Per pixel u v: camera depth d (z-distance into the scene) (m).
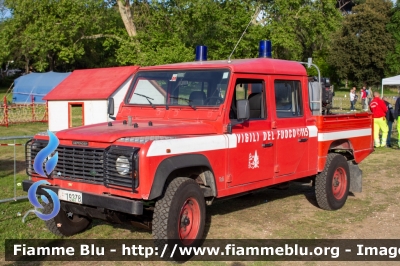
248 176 6.14
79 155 5.30
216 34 23.80
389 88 57.22
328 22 25.70
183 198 5.27
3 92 49.84
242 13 23.11
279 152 6.63
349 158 8.52
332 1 25.19
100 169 5.12
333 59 56.62
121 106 6.84
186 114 6.11
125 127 5.61
